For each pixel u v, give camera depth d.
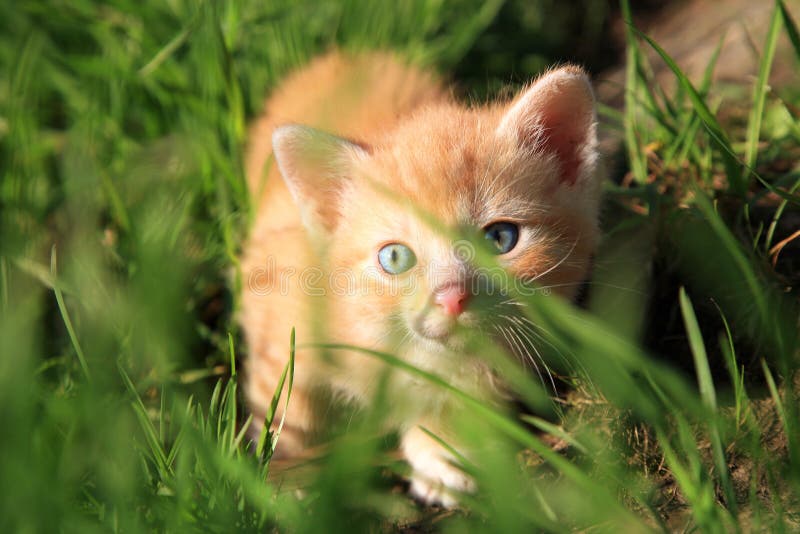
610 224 0.47
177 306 0.46
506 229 0.42
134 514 0.38
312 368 0.43
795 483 0.38
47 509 0.37
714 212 0.42
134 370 0.44
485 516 0.40
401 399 0.43
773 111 0.49
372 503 0.41
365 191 0.42
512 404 0.44
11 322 0.41
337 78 0.49
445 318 0.41
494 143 0.42
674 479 0.40
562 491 0.40
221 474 0.39
